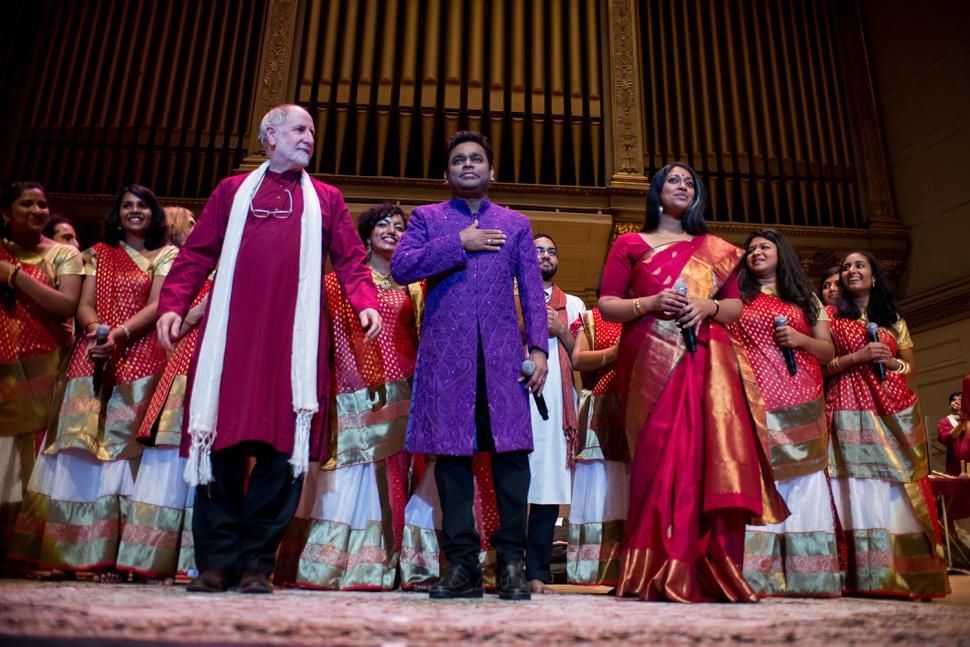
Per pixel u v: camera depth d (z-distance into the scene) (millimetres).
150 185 6066
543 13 6816
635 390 1923
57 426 2166
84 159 6121
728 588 1698
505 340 1791
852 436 2545
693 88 6828
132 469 2205
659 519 1759
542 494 2520
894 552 2424
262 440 1646
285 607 1210
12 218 2281
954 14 6297
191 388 1685
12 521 2146
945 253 6125
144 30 6727
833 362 2643
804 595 2312
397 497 2297
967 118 6094
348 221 1975
